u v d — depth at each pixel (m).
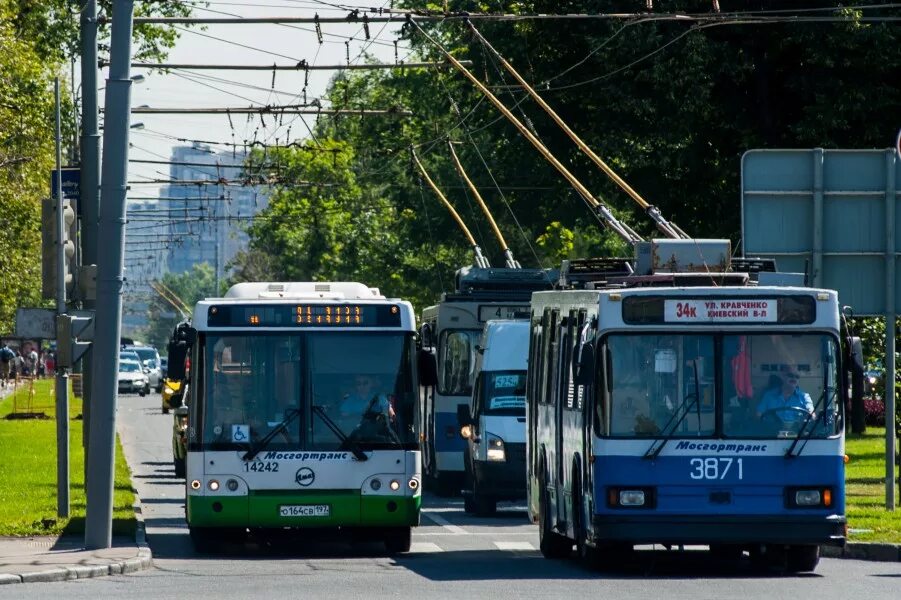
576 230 134.75
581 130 112.00
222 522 50.53
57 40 141.50
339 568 46.59
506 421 71.06
